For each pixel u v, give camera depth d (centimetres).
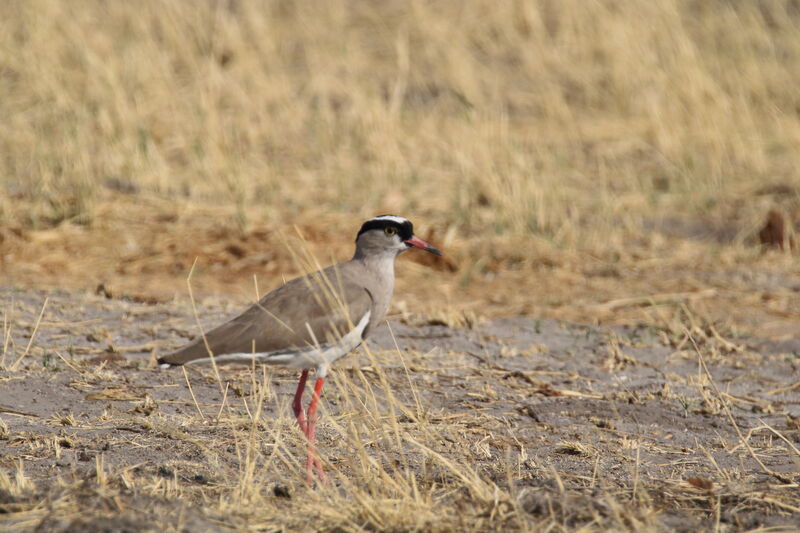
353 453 1234
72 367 1516
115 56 3294
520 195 2558
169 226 2316
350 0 4169
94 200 2394
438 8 4031
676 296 2081
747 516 1077
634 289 2134
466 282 2117
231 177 2588
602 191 2731
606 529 1012
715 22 3809
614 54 3519
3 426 1256
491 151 2869
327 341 1255
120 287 1958
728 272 2280
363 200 2603
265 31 3734
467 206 2544
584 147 3100
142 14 3669
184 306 1855
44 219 2308
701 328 1878
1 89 3119
